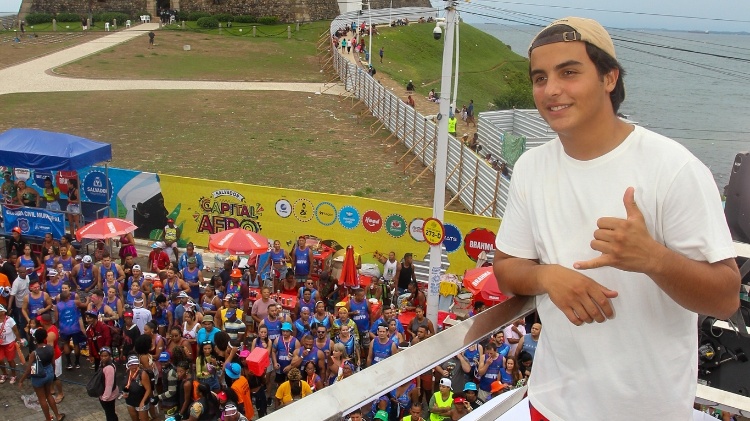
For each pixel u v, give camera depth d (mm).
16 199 20438
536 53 2203
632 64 115000
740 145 48031
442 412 10406
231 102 42781
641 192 2082
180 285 15797
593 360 2209
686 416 2217
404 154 30547
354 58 55594
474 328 2336
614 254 1854
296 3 77000
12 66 51438
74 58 55000
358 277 16484
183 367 11781
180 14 75750
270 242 19484
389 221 18297
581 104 2117
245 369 12438
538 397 2412
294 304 15547
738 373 4477
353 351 13258
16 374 14352
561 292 2090
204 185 20172
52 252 17328
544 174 2336
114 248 20812
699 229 1979
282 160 30469
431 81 58062
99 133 34438
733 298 1960
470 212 23406
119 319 14656
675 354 2162
